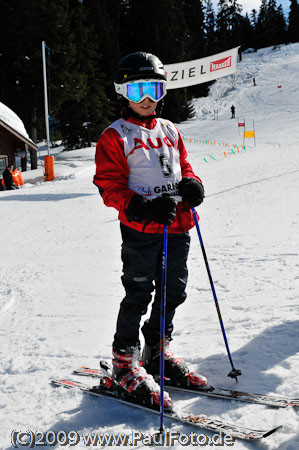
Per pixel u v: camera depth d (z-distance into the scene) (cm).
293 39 7981
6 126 2080
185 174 221
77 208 1152
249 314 309
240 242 571
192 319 317
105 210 1091
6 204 1299
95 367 255
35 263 593
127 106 211
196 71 1509
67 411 207
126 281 211
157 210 188
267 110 4447
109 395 214
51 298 417
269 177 1287
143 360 231
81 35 3581
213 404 197
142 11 4662
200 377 211
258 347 251
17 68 2967
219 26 7500
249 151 2336
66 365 262
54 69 3031
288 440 162
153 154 207
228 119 4372
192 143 3145
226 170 1645
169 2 4472
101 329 318
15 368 264
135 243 204
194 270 462
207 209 898
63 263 574
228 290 378
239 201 946
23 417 206
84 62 3584
